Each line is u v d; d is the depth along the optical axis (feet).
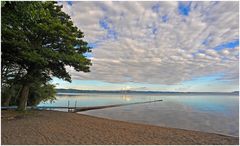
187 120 75.92
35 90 81.66
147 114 96.99
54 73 62.49
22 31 49.52
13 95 72.64
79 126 42.52
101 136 33.50
